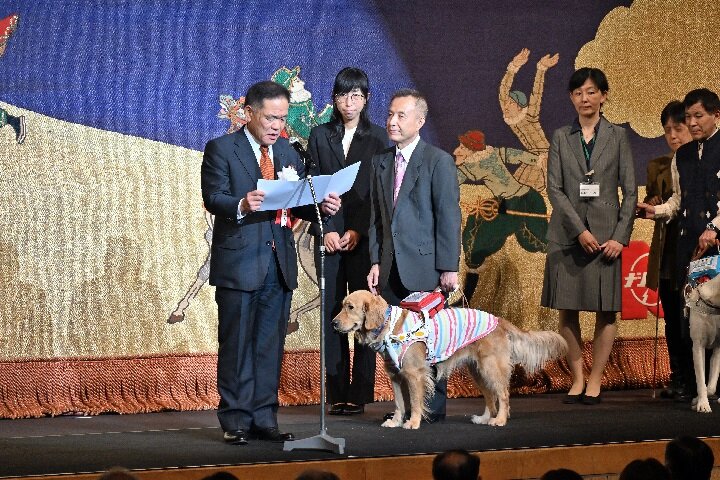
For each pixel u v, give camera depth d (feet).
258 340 18.43
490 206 26.03
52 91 22.85
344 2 25.08
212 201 17.71
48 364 22.39
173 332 23.48
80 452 17.34
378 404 23.94
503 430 19.45
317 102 24.80
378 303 19.29
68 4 23.03
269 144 18.26
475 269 25.88
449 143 25.80
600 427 19.80
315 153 22.06
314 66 24.80
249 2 24.38
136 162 23.43
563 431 19.31
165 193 23.63
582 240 22.88
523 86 26.37
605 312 23.34
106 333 22.95
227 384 18.12
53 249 22.67
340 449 17.07
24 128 22.61
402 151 20.89
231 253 17.95
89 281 22.91
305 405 23.97
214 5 24.11
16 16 22.65
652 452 18.28
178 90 23.81
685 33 27.73
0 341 22.18
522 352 20.61
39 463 16.35
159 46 23.67
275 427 18.39
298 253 24.57
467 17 25.95
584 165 23.34
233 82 24.21
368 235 21.53
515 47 26.32
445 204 20.45
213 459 16.61
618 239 22.93
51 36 22.88
